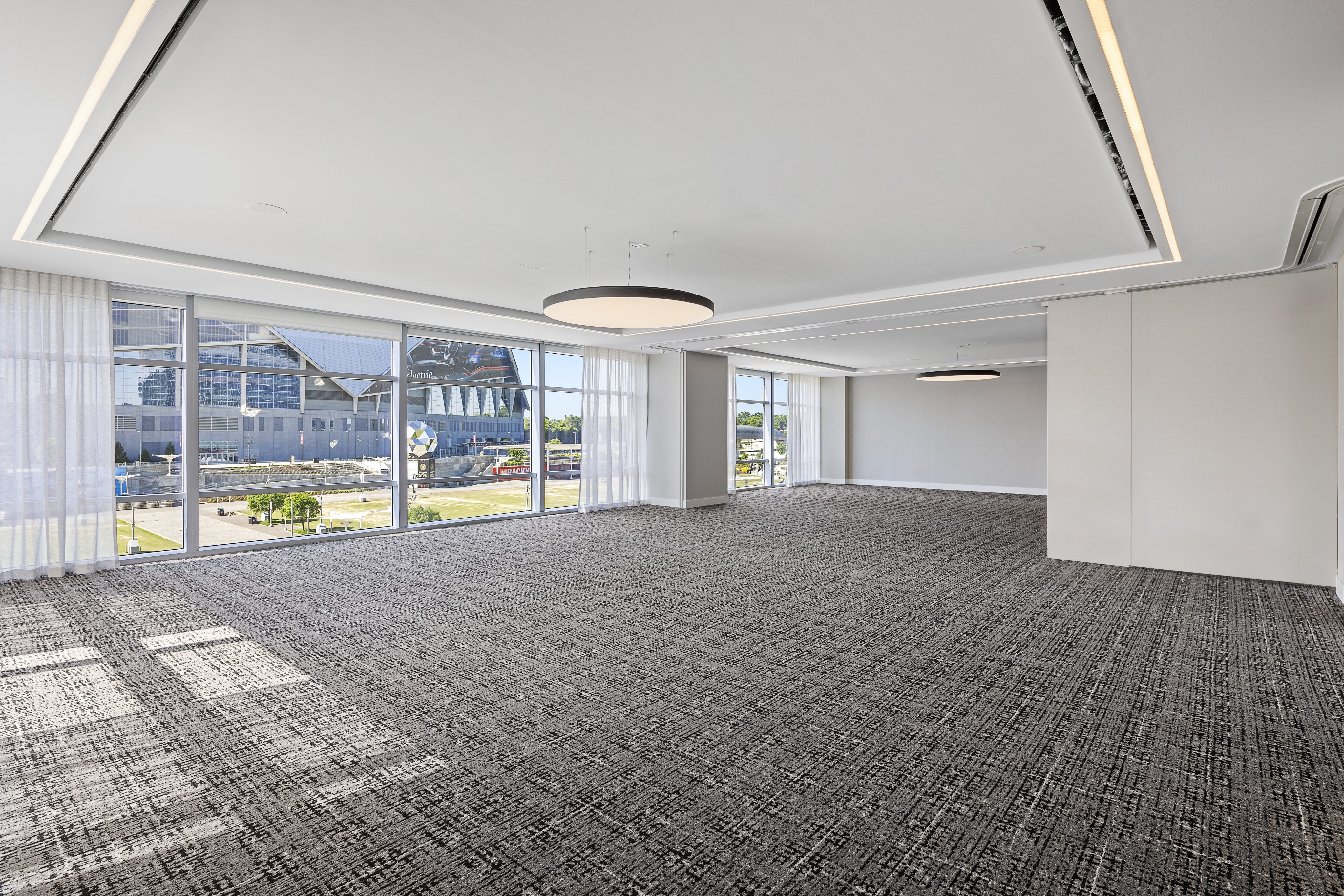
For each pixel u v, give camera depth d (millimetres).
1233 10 2775
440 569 7875
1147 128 3842
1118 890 2402
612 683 4391
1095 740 3582
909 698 4152
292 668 4645
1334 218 5301
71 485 7508
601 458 13578
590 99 3740
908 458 19250
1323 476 6863
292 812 2891
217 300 8648
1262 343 7102
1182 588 6902
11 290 7074
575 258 7078
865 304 8898
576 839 2705
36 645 5109
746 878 2469
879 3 2900
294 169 4707
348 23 3014
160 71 3418
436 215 5684
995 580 7312
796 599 6551
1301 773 3232
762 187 5043
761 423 18859
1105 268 6965
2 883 2422
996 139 4242
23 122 3838
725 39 3164
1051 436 8383
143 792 3053
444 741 3568
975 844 2682
